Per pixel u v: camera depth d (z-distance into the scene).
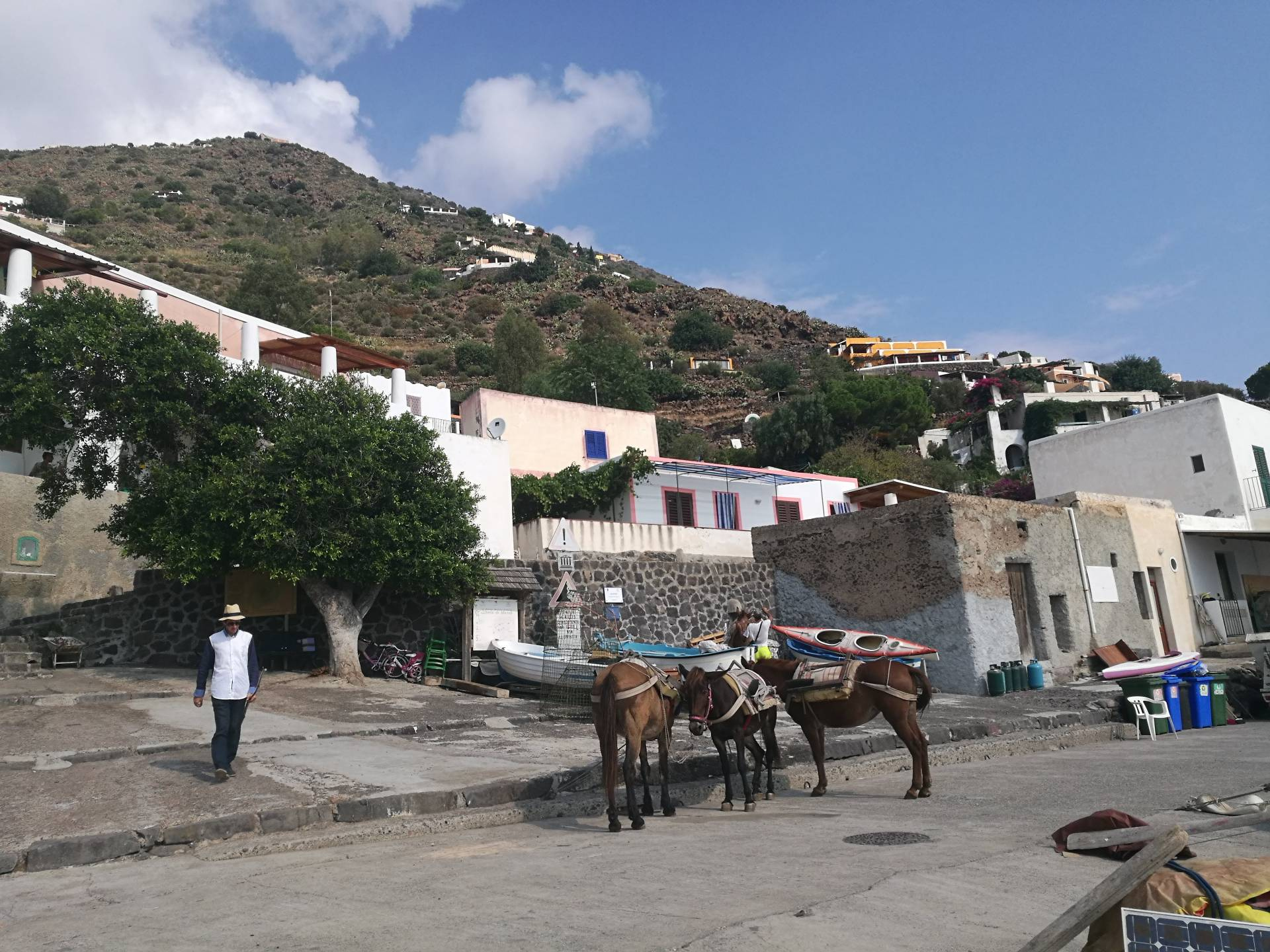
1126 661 24.09
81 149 162.50
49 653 19.05
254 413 18.94
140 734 12.59
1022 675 22.31
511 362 78.88
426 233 156.38
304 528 18.08
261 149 194.75
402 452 18.94
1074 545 25.86
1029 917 5.33
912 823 8.80
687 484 32.03
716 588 25.55
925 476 56.00
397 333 98.69
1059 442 36.56
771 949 4.76
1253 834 7.50
